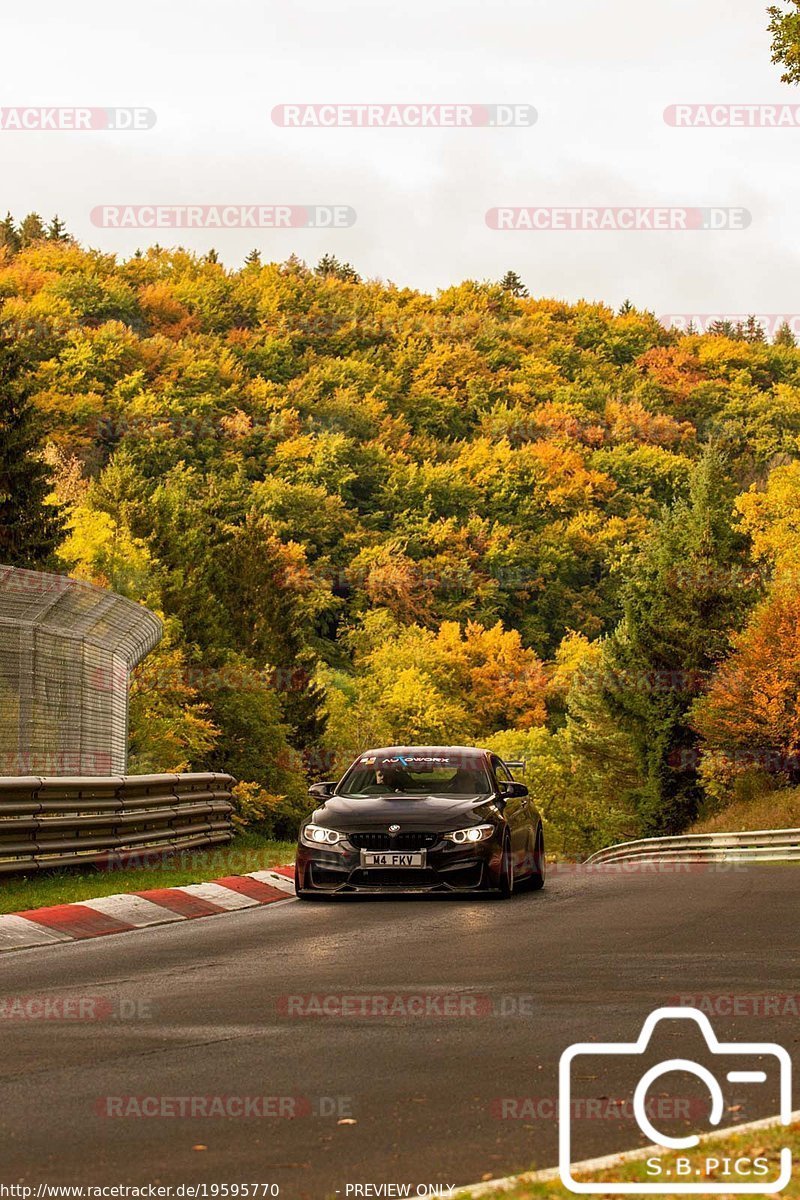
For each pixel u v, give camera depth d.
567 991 11.82
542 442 192.50
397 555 179.12
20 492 74.56
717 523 89.81
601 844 99.94
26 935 15.42
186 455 176.75
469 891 19.44
